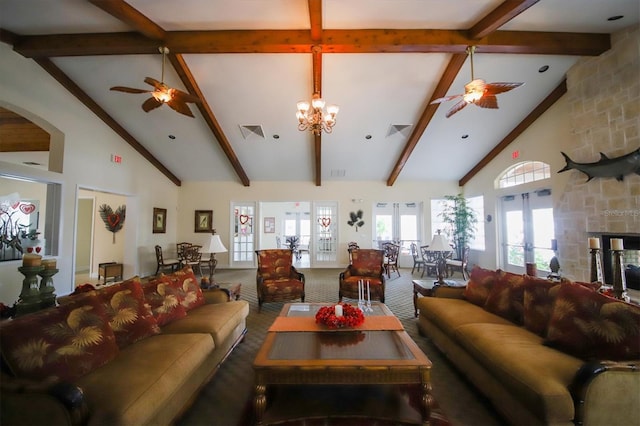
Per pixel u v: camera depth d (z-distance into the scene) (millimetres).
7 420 1245
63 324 1575
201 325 2303
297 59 4059
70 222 4609
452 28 3547
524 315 2273
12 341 1351
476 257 7188
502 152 6168
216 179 7941
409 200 7984
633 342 1514
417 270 7320
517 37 3584
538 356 1713
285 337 2053
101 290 1996
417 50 3684
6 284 3781
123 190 5863
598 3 3090
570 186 4383
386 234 8164
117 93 4801
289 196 8023
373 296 4195
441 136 5906
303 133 5824
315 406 1779
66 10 3271
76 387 1264
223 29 3572
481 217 7215
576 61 4133
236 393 2094
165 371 1608
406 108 5047
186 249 7035
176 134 5918
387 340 2004
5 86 3730
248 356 2686
